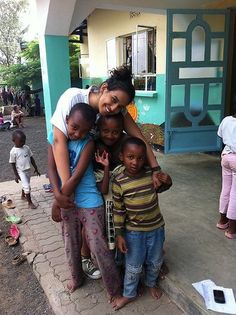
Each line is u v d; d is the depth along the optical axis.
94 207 2.15
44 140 9.50
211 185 4.31
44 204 4.31
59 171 2.02
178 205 3.69
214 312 2.07
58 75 4.70
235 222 2.88
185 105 5.09
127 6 4.95
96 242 2.17
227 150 2.85
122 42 8.25
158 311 2.28
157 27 6.66
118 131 2.06
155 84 7.10
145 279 2.45
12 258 3.21
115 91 1.86
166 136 5.13
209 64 5.04
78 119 1.88
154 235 2.19
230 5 5.05
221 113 5.30
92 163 2.20
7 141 9.74
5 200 4.55
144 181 2.10
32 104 17.80
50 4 4.16
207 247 2.80
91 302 2.40
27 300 2.61
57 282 2.67
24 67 17.44
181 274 2.45
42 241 3.34
